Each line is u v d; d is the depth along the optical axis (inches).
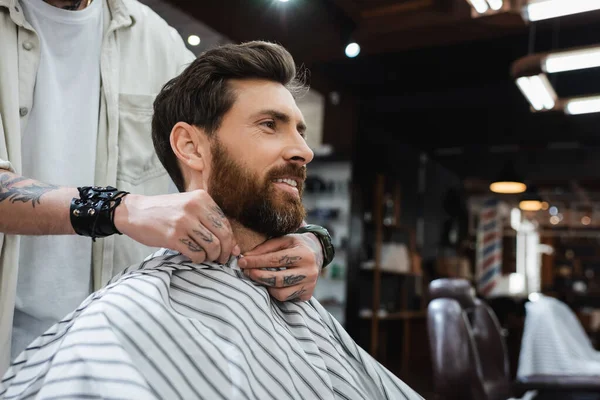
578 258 418.9
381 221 238.7
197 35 135.1
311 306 38.1
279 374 29.2
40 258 40.8
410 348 284.7
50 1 40.6
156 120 37.6
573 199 356.8
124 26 46.1
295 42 156.5
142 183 46.4
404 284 275.0
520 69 138.1
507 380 95.5
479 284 368.2
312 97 207.5
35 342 29.1
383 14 149.6
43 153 40.5
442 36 159.8
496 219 371.9
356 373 37.5
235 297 30.5
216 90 34.0
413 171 287.1
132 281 28.1
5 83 38.0
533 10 114.1
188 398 25.0
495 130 245.3
